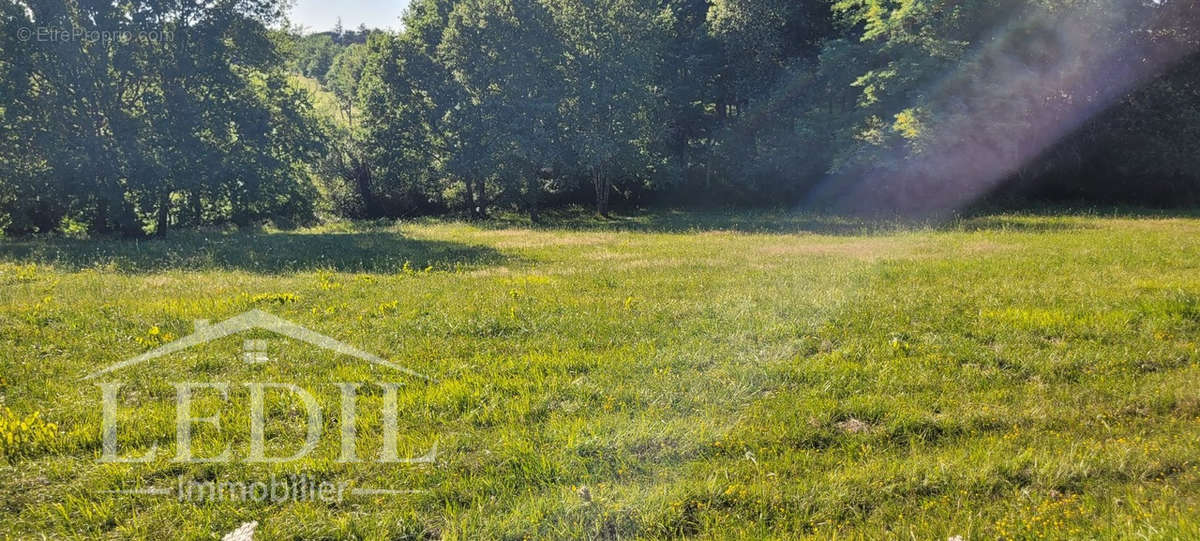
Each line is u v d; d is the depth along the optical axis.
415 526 4.54
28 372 7.40
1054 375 7.10
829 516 4.63
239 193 31.84
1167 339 8.23
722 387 6.83
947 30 35.03
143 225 32.28
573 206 45.06
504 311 10.20
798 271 14.12
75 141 28.30
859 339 8.41
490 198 44.75
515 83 38.00
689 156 46.62
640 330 9.05
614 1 38.41
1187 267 13.62
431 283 13.31
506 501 4.80
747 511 4.70
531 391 6.83
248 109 31.70
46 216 31.56
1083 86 36.31
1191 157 35.16
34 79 28.17
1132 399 6.40
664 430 5.80
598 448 5.52
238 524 4.58
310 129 34.69
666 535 4.48
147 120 29.84
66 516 4.57
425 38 41.22
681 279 13.27
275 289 12.57
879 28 36.41
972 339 8.38
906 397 6.56
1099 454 5.32
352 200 45.00
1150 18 35.22
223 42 30.53
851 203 39.97
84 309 10.44
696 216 37.88
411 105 41.16
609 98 38.50
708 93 44.62
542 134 38.09
